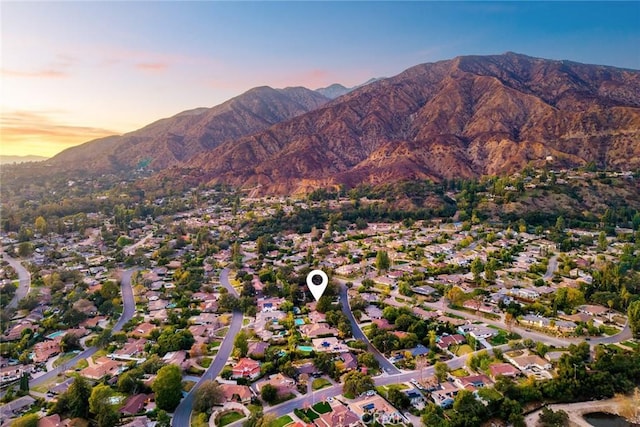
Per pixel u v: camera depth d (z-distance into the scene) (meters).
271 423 114.06
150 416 124.50
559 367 142.00
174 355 157.88
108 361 155.00
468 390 128.00
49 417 120.56
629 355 148.75
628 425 120.44
